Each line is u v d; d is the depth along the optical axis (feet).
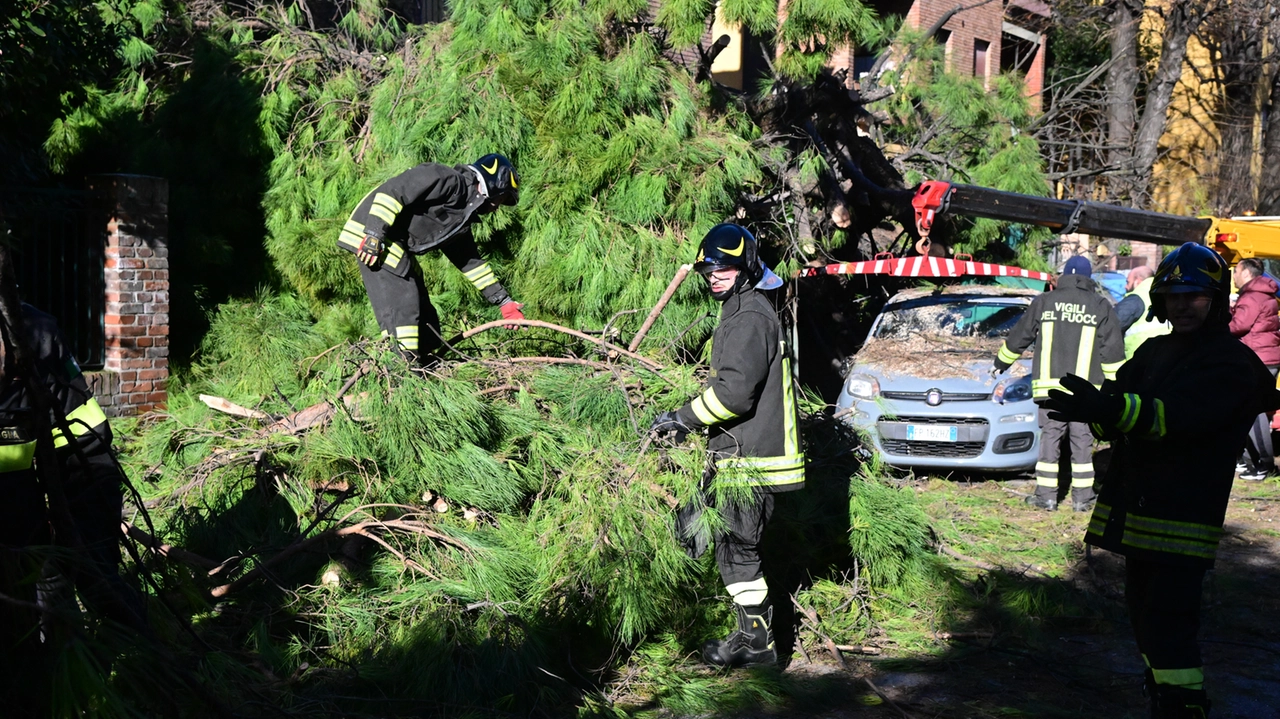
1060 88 60.23
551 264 20.43
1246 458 26.78
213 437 14.47
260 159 24.85
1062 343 21.30
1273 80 61.98
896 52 31.94
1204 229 23.49
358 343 14.62
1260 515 22.50
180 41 29.30
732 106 24.44
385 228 15.85
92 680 6.75
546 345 19.04
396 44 28.02
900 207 26.61
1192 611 10.12
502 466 13.35
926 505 21.17
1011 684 13.05
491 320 20.90
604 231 20.48
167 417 15.71
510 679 11.12
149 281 23.35
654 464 12.73
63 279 22.43
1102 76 63.36
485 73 21.06
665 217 21.02
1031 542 19.33
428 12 37.14
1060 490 24.70
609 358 15.70
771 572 15.01
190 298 24.81
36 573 7.08
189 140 25.72
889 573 15.39
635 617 12.04
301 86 25.80
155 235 23.44
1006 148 30.40
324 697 10.56
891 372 25.34
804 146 26.40
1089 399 9.86
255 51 26.37
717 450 12.96
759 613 13.01
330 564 12.45
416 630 11.42
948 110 30.40
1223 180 63.10
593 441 13.82
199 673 9.20
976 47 61.16
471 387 14.14
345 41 27.58
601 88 20.98
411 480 13.14
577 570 12.13
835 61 33.86
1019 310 28.09
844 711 12.16
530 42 21.16
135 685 7.27
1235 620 15.71
